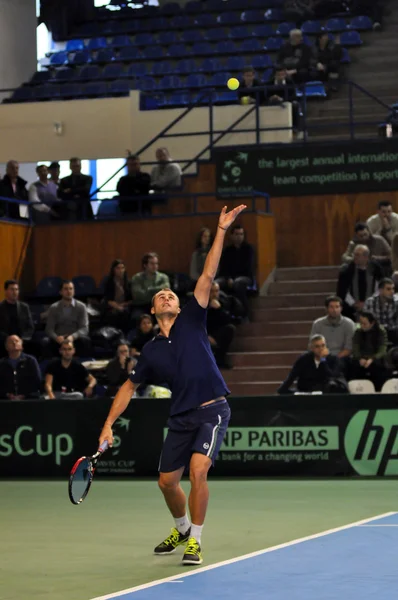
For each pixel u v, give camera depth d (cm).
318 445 1794
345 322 2125
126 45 3919
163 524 1279
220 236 976
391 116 2895
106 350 2361
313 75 3212
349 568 901
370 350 2002
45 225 2788
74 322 2336
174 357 970
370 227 2514
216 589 811
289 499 1504
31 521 1323
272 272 2717
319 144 2778
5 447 1898
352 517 1295
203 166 2853
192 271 2502
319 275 2691
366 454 1783
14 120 3272
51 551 1066
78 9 4131
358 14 3741
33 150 3262
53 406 1883
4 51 3662
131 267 2739
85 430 1869
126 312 2434
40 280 2781
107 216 2842
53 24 4041
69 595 814
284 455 1805
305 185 2784
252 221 2638
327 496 1533
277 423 1809
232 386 2303
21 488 1739
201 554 1008
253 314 2516
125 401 995
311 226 2800
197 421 965
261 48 3741
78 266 2770
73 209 2809
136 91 3188
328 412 1794
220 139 3072
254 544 1078
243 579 854
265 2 4038
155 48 3822
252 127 3048
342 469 1788
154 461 1844
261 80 3497
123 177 2781
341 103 3247
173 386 977
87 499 1562
